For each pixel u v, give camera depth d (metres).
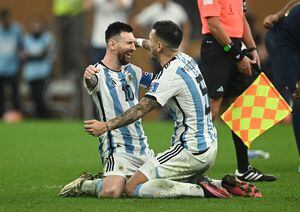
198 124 24.67
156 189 24.33
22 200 25.02
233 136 29.27
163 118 62.16
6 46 61.12
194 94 24.59
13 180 30.44
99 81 25.45
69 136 48.28
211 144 24.75
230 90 30.25
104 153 25.62
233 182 24.83
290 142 44.94
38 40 61.22
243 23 30.09
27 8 67.75
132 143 25.52
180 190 24.31
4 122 59.44
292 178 30.25
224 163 35.44
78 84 63.16
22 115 65.00
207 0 29.00
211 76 29.48
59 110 64.75
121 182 24.80
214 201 23.97
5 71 61.31
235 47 29.00
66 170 33.53
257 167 34.09
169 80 24.38
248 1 64.56
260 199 24.48
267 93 25.84
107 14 51.72
